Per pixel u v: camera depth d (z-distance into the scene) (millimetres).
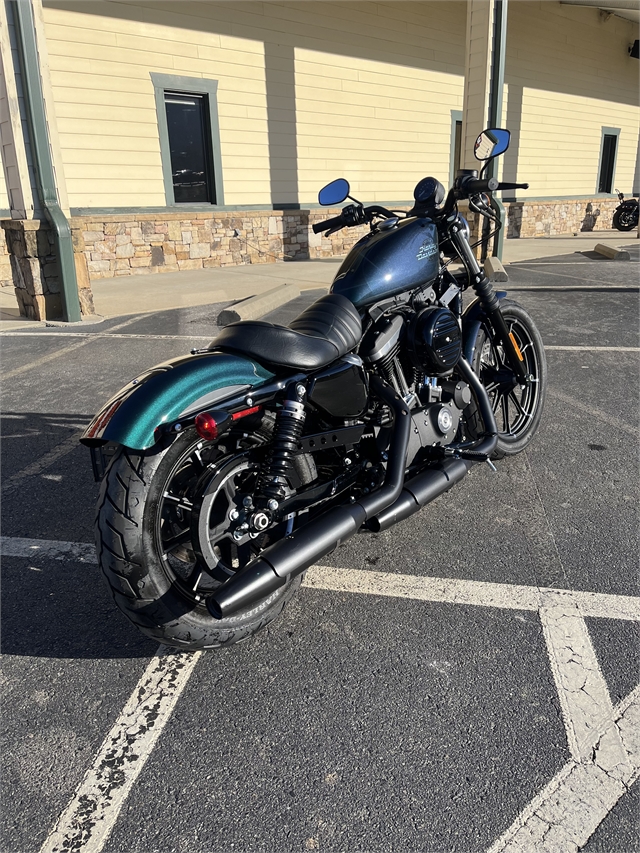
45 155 7156
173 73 10531
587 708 2045
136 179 10586
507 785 1786
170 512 2215
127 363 5746
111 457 2143
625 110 20234
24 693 2164
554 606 2529
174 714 2062
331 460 2684
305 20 11891
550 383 5051
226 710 2072
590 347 5977
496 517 3197
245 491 2354
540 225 18094
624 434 4129
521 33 16047
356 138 13352
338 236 13672
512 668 2217
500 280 9422
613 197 20688
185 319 7520
